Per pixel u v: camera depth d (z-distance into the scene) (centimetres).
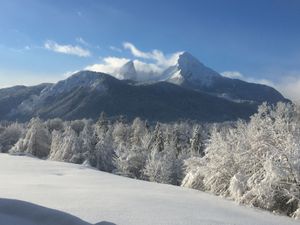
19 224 451
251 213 771
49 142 5912
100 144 4975
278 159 926
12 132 7738
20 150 5838
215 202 848
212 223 594
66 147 4912
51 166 1648
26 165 1642
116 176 1316
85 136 5141
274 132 995
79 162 4816
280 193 882
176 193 924
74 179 1127
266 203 872
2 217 469
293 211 863
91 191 825
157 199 761
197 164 1163
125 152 4031
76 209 610
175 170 3259
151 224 546
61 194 763
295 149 901
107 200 703
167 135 6600
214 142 1109
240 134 1095
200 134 4206
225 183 1034
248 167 1005
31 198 704
